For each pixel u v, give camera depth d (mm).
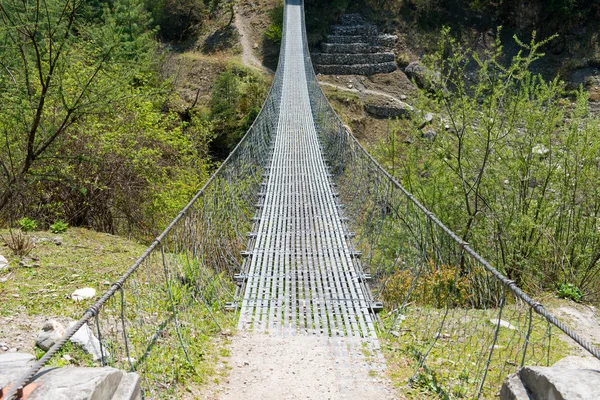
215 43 33438
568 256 7988
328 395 3332
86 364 3289
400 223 6207
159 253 6000
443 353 3893
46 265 5223
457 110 9562
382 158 12219
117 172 9359
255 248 6738
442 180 9891
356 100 26422
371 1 34406
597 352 2016
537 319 4754
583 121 9359
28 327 3828
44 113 8328
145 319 4125
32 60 7934
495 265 8406
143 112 10492
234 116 24172
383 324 4727
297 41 27734
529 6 30156
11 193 7820
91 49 8930
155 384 3217
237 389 3398
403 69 29750
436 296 5285
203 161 14469
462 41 30375
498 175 9039
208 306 4805
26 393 1832
